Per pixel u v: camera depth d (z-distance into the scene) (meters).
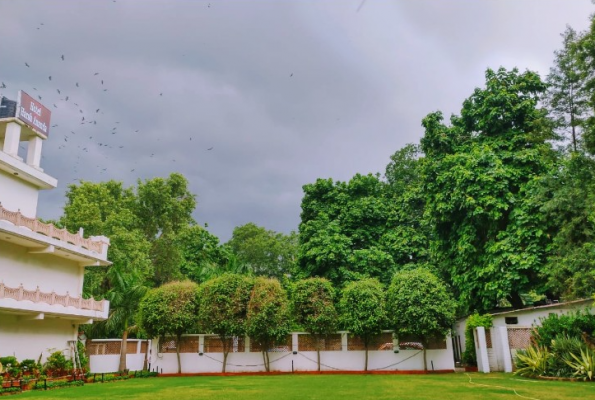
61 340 24.64
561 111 24.42
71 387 18.20
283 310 25.17
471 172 25.34
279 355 26.16
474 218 25.80
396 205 36.19
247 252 57.72
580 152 20.38
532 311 23.42
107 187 45.47
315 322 25.03
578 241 20.78
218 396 13.79
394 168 40.47
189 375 25.09
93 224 37.09
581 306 21.44
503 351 22.92
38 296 20.77
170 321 25.09
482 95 28.98
